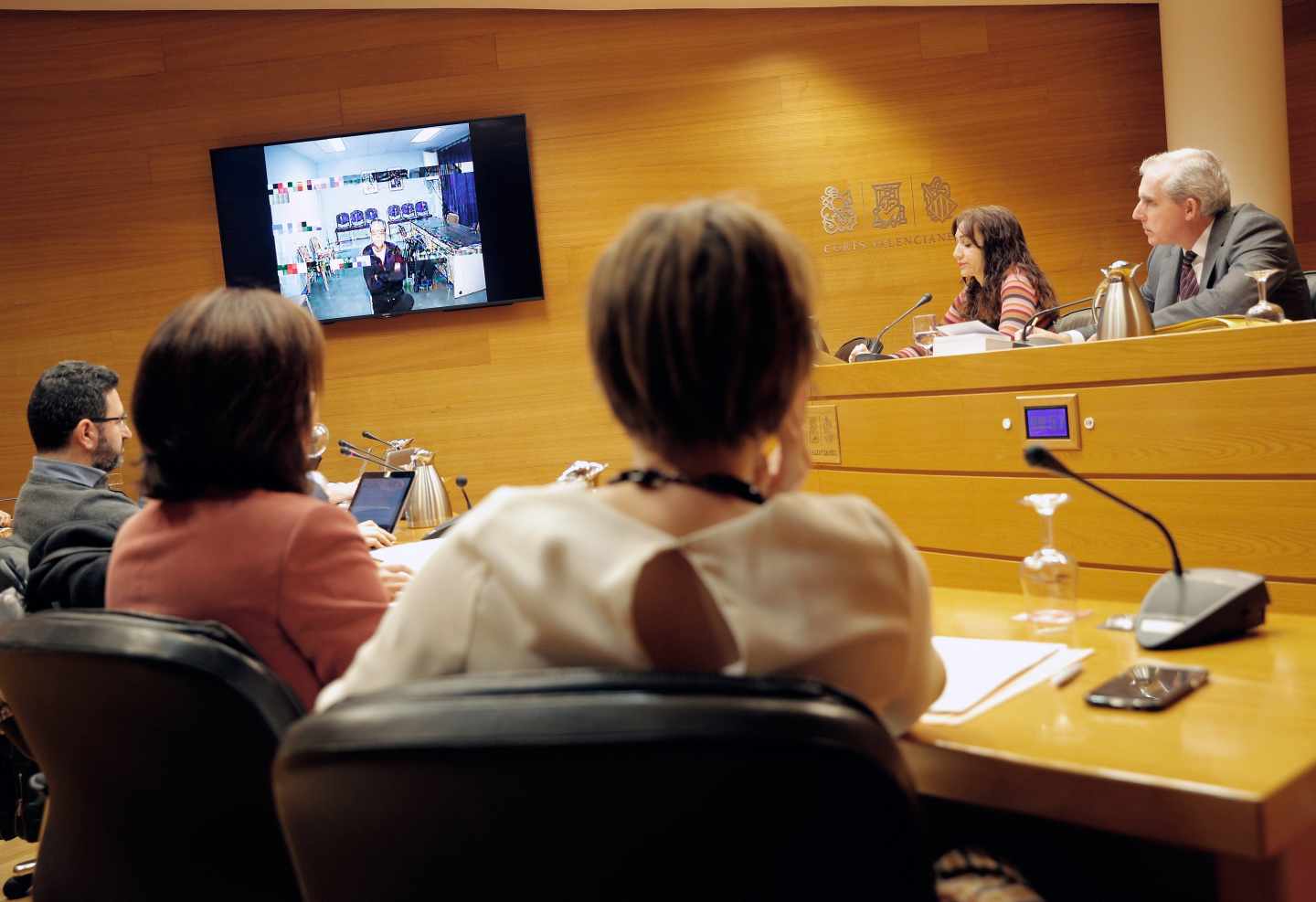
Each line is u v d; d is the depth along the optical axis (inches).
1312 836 38.2
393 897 28.6
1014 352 112.6
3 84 247.0
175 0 241.3
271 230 246.5
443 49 247.4
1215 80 227.9
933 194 250.2
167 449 54.2
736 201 36.9
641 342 34.5
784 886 26.7
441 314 250.8
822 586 34.2
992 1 244.7
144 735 43.7
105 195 248.4
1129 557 105.6
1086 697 44.4
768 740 25.2
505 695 26.5
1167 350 100.7
